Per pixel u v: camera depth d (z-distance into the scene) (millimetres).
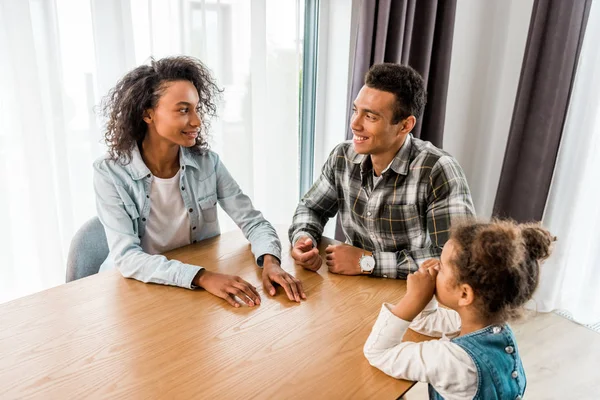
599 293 2346
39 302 980
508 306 772
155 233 1329
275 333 902
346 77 2164
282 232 1468
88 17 1370
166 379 760
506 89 2492
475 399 757
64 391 726
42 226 1380
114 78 1453
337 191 1473
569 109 2188
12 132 1310
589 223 2340
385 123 1184
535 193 2291
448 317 932
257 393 737
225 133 1765
